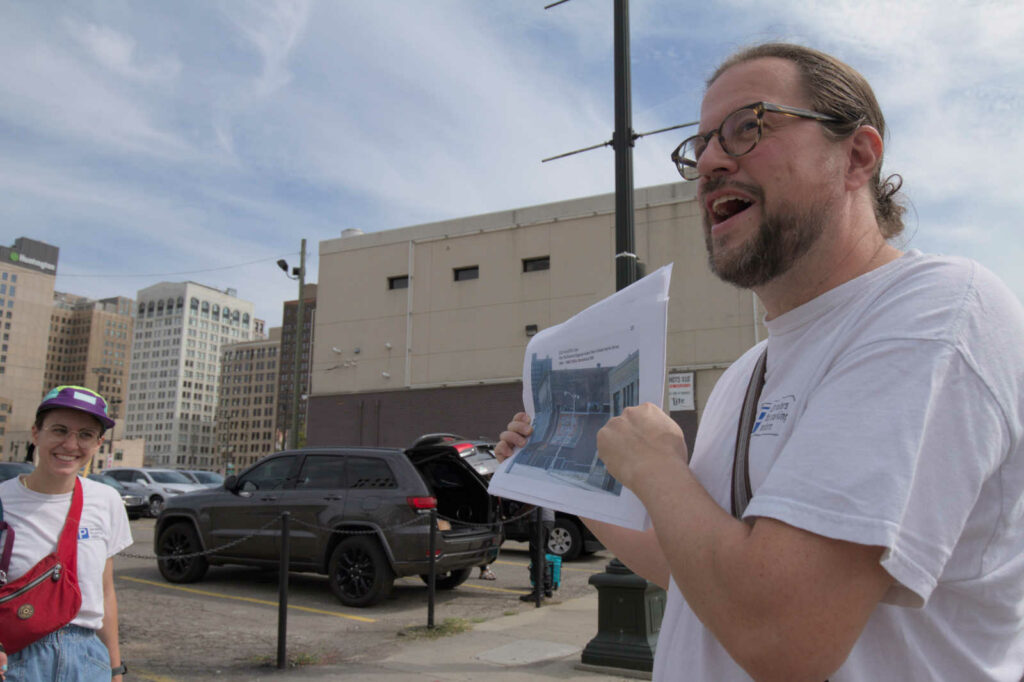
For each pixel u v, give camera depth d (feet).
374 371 86.58
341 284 91.04
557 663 18.31
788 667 2.64
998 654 2.87
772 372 3.66
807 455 2.81
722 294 68.18
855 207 3.66
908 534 2.57
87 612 8.81
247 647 20.26
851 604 2.60
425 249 86.38
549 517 28.09
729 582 2.77
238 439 466.70
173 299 587.27
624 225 19.72
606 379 4.58
